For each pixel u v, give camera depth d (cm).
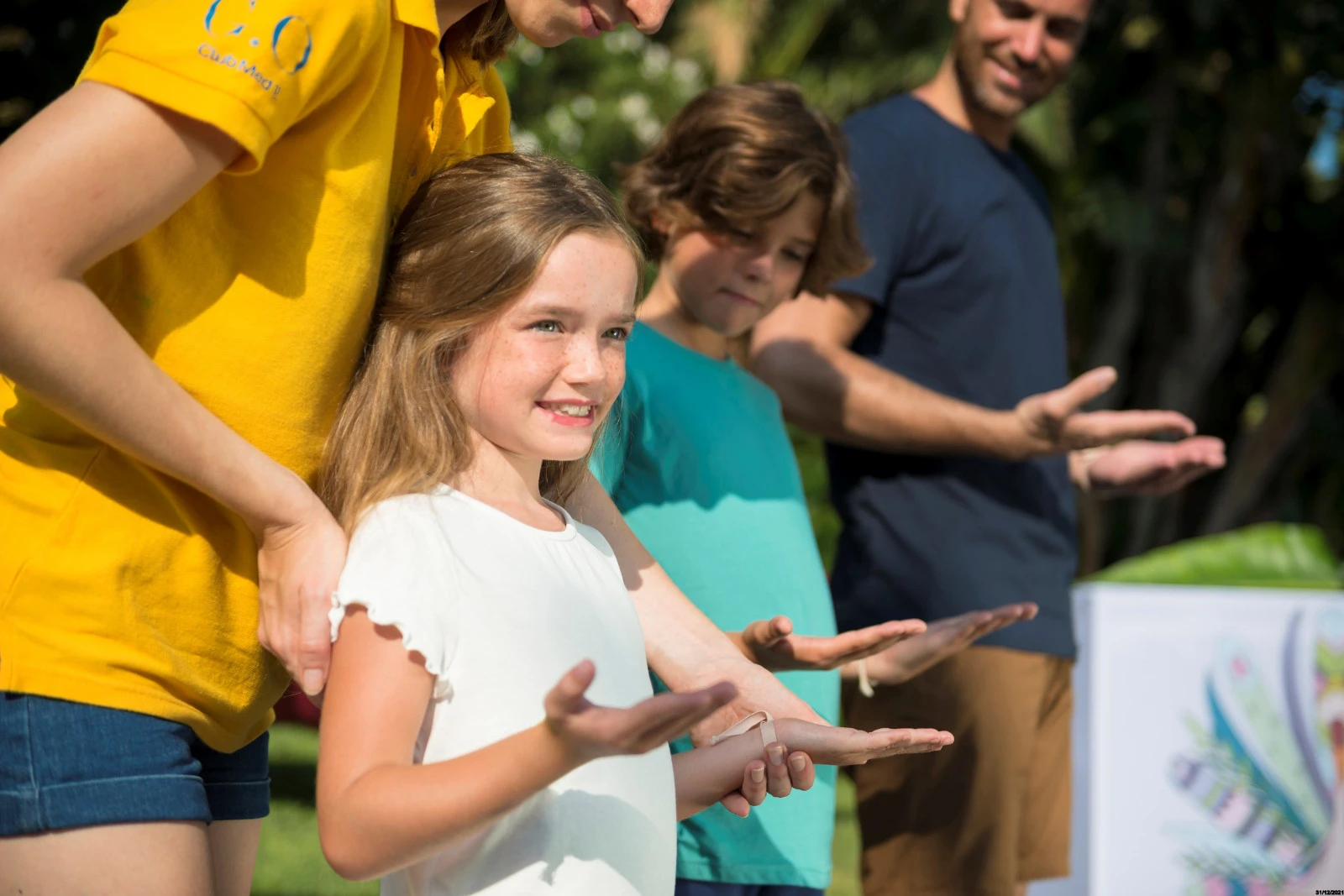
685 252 227
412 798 119
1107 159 980
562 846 134
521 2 157
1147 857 348
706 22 973
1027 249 286
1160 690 353
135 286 131
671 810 146
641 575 175
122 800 128
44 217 117
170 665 132
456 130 163
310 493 135
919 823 260
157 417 124
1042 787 281
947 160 278
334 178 137
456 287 145
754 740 159
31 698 128
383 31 138
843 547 278
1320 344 1057
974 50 285
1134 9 891
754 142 221
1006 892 257
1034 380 282
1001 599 262
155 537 131
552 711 108
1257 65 891
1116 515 1113
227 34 124
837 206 229
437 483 143
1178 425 245
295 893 409
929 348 276
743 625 210
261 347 134
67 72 427
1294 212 1038
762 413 230
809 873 208
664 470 213
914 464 268
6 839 128
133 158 120
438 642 131
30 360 118
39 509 130
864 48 1024
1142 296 1083
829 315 267
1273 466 1116
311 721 770
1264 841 352
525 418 145
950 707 257
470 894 132
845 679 228
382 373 146
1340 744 359
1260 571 505
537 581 142
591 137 684
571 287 145
